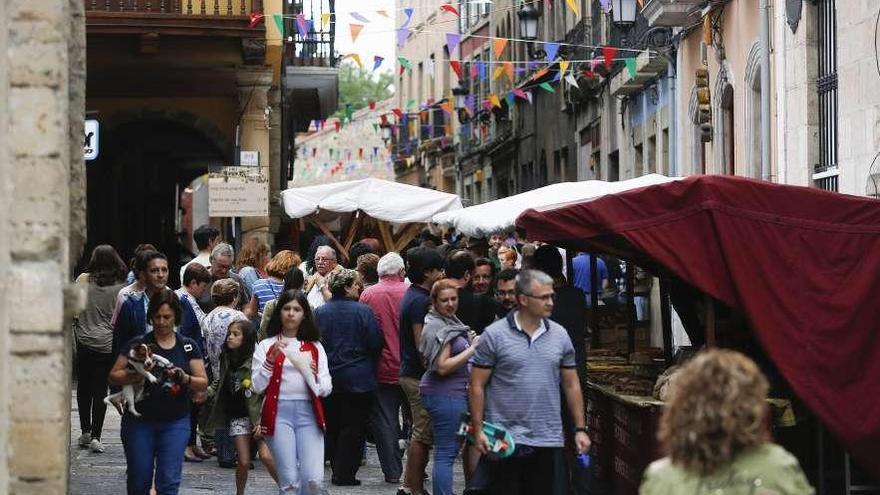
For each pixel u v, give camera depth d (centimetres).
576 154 5566
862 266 1565
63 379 1136
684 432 801
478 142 7762
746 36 3241
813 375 1539
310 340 1627
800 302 1552
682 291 1875
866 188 2389
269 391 1609
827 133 2720
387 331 2067
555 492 1480
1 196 1087
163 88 4062
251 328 1797
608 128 4947
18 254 1121
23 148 1121
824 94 2727
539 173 6297
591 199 1588
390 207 3688
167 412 1524
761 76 2945
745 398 798
